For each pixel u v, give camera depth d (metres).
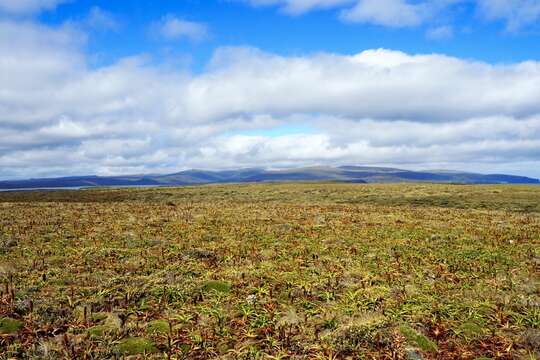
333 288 12.12
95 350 7.89
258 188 93.00
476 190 78.94
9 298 10.33
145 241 18.30
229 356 7.91
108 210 31.66
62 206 34.78
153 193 86.56
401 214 31.59
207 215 28.62
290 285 12.39
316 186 97.25
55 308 9.88
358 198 69.25
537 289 12.11
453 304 10.71
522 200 56.06
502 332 9.07
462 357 7.97
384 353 8.00
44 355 7.58
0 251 15.86
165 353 7.87
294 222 25.25
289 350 8.18
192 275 13.38
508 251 17.53
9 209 30.80
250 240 19.33
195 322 9.48
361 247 17.94
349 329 8.71
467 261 15.72
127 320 9.57
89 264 14.38
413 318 9.65
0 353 7.68
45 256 15.34
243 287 12.16
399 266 14.84
